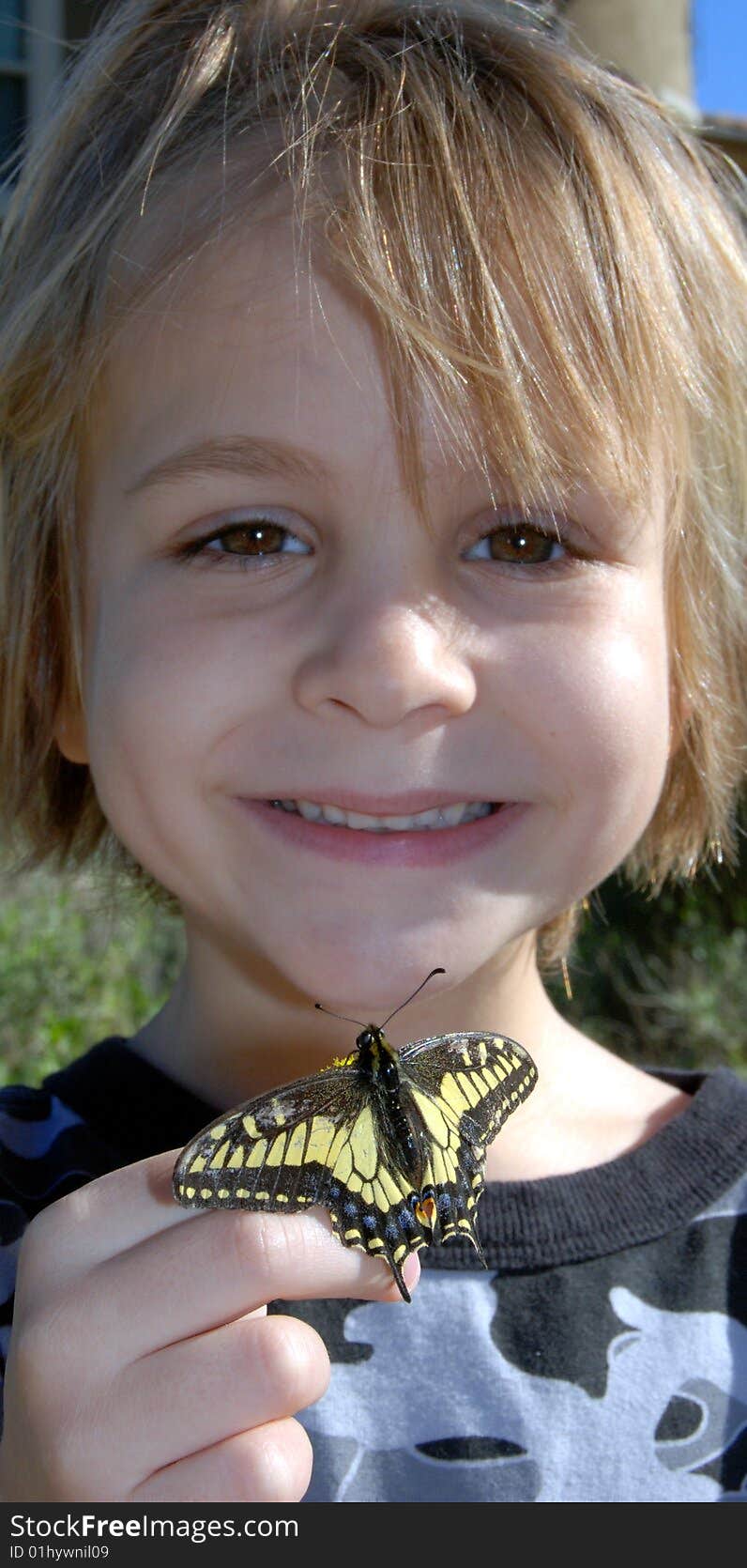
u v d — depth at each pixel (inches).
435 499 15.0
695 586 17.2
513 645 15.1
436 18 17.0
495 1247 15.9
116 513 15.8
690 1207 16.3
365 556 15.0
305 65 16.3
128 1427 13.3
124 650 15.6
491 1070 14.2
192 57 16.7
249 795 15.4
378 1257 13.8
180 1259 13.5
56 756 18.8
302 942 15.3
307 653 15.0
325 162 15.6
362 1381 15.4
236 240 15.3
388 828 15.4
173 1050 17.4
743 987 41.7
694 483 16.9
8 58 58.6
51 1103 16.7
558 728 15.2
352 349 14.9
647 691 15.7
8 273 17.7
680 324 16.5
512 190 15.7
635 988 44.6
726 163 18.9
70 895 37.5
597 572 15.6
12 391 17.1
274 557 15.3
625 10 59.4
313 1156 13.5
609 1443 15.2
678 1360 15.6
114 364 15.8
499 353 15.1
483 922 15.4
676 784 18.7
